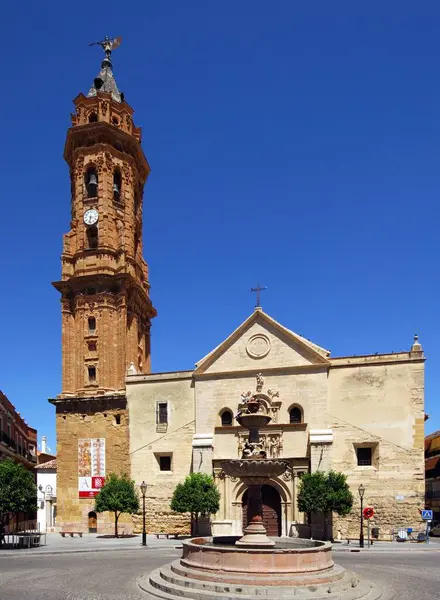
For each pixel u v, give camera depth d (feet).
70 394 186.80
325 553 77.82
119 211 203.00
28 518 229.86
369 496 152.15
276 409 162.30
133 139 209.67
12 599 67.26
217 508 154.61
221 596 64.75
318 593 66.69
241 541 84.02
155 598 67.62
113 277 191.21
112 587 75.92
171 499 163.02
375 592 70.79
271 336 168.25
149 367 219.61
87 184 203.72
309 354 162.91
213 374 170.71
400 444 152.66
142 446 175.83
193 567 76.59
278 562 72.84
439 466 217.15
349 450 155.53
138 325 206.80
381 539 149.18
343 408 158.20
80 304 191.83
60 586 77.05
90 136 204.13
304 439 157.89
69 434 183.52
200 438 166.09
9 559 113.19
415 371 155.43
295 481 156.15
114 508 159.74
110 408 181.68
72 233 200.03
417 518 148.25
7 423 213.87
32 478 147.54
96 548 131.54
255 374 166.81
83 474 179.52
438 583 79.46
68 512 178.40
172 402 175.73
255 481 86.99
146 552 127.13
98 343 188.34
